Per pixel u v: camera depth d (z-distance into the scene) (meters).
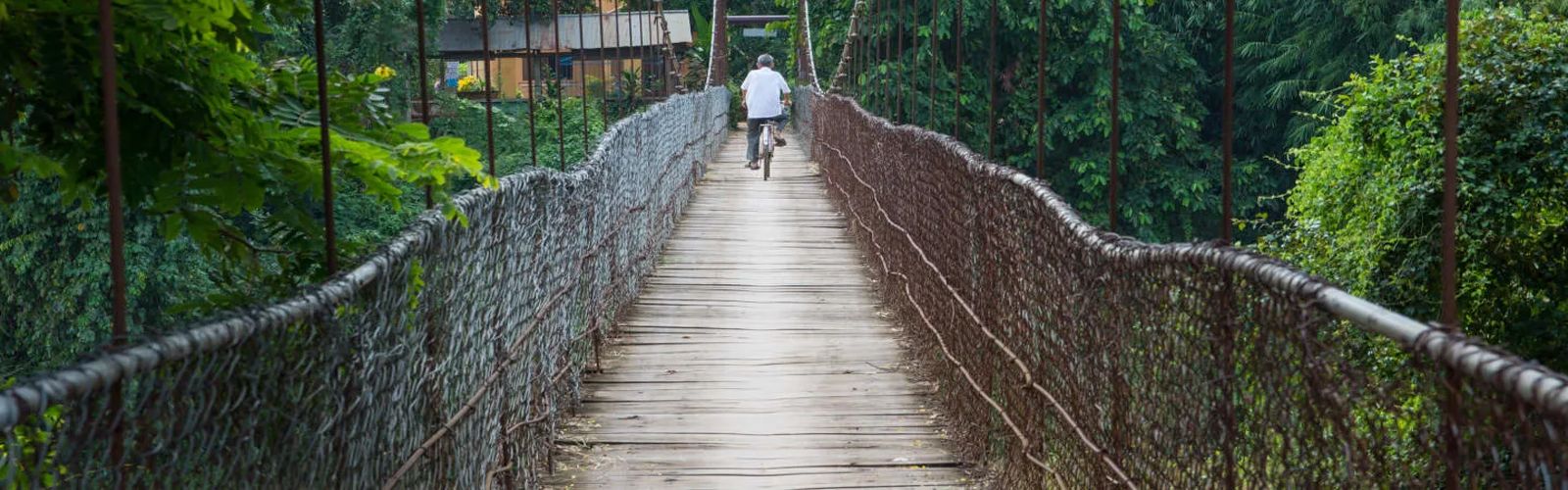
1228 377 2.23
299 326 2.07
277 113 2.62
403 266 2.64
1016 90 24.30
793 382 5.89
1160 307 2.61
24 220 12.64
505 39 27.00
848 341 6.70
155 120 2.39
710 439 5.05
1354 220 9.64
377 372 2.51
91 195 2.51
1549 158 8.16
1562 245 8.40
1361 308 1.73
